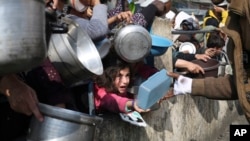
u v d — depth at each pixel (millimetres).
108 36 3010
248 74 2377
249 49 2326
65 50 2107
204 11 8188
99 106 2832
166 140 3816
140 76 3227
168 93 3557
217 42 4883
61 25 2141
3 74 1606
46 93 2129
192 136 4379
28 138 1925
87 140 1948
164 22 3955
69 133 1883
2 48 1529
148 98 2805
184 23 5008
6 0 1538
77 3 2736
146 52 2941
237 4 2207
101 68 2240
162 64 3895
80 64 2096
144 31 2920
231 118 5559
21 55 1547
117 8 3373
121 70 2916
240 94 2344
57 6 2600
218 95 2723
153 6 3445
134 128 3248
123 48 2865
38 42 1599
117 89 2934
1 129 2051
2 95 2018
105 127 2910
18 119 2070
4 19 1532
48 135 1868
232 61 2449
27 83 2119
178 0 7930
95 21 2645
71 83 2195
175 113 3980
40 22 1625
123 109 2809
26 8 1565
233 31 2307
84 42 2281
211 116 4844
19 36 1542
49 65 2127
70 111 1880
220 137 5066
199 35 5031
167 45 3307
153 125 3572
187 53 4227
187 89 2812
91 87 2725
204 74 3939
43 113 1861
